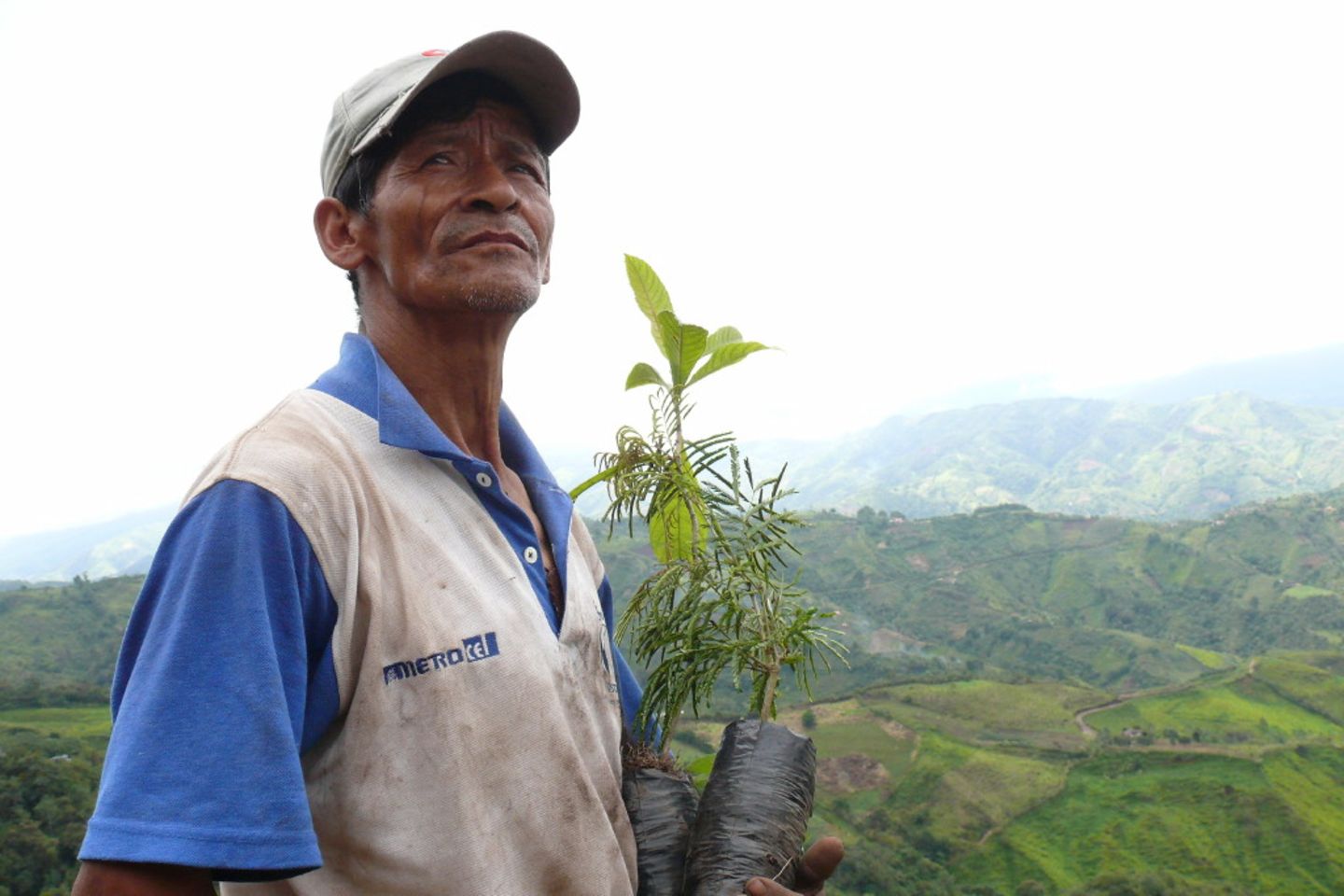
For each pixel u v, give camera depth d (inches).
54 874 1835.6
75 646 4990.2
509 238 71.4
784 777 75.7
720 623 87.2
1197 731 3944.4
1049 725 4205.2
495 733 60.7
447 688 59.3
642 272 97.0
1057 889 2876.5
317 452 60.0
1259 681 4662.9
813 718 4261.8
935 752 3796.8
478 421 76.4
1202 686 4675.2
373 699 57.8
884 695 4534.9
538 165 75.7
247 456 57.5
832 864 74.6
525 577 67.0
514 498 77.5
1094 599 7632.9
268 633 53.1
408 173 70.2
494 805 60.1
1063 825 3267.7
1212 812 3181.6
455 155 70.9
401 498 62.7
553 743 63.2
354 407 65.0
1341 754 3511.3
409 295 70.9
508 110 73.1
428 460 65.8
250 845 48.8
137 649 54.5
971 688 4598.9
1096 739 3988.7
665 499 96.0
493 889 58.9
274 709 51.7
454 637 60.4
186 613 51.9
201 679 50.8
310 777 58.7
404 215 69.9
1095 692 4697.3
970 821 3316.9
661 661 86.8
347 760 57.7
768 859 71.6
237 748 49.9
